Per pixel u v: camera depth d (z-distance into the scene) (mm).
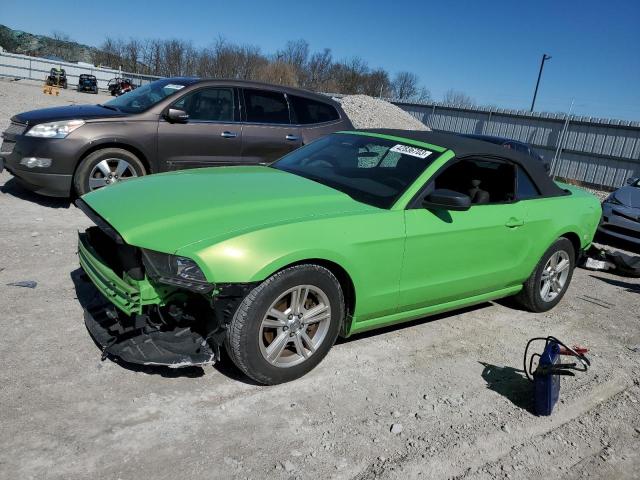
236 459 2758
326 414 3240
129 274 3188
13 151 6523
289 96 8055
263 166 4820
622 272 7348
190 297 3285
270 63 57156
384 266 3717
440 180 4211
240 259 3053
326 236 3389
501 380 3969
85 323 3541
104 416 2924
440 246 4023
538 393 3547
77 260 5008
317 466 2799
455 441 3170
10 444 2625
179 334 3221
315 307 3486
